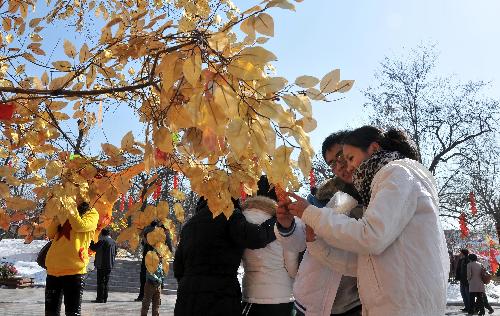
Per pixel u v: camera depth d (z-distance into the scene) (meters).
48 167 1.96
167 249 2.07
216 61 1.57
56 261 4.67
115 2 3.22
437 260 1.89
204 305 3.19
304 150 1.54
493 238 33.56
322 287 2.66
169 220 2.07
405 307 1.83
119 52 1.88
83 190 2.04
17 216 2.15
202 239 3.30
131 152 2.05
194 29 1.63
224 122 1.53
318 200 3.18
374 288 1.92
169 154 1.89
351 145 2.35
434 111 26.56
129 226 2.03
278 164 1.54
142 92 2.03
